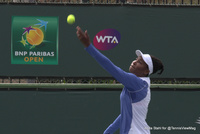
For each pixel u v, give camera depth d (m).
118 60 24.48
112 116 24.36
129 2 25.31
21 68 24.33
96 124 24.38
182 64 24.78
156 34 24.67
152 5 24.53
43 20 24.27
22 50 24.31
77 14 24.33
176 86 24.45
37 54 24.31
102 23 24.39
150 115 24.48
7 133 24.39
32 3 24.22
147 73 12.37
